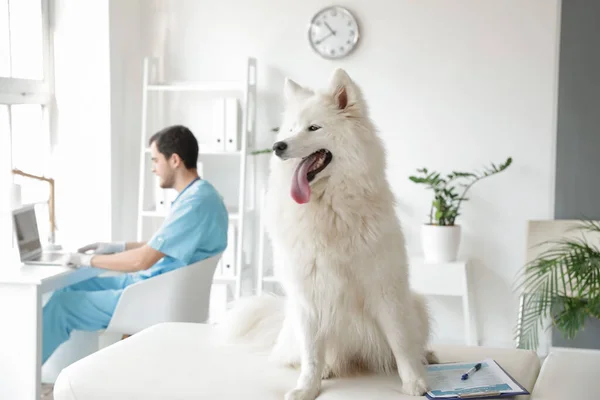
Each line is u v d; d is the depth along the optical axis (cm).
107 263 315
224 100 443
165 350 231
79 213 433
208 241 330
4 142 389
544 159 427
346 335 207
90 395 200
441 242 415
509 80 429
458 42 433
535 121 427
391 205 205
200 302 326
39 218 427
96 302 321
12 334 290
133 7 460
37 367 290
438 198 422
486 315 441
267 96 461
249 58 436
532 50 424
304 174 200
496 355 233
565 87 420
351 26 443
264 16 457
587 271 276
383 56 443
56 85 432
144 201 476
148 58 455
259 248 454
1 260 328
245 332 239
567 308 306
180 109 477
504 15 426
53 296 327
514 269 434
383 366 213
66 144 432
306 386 194
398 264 202
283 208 206
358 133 202
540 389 192
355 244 197
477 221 439
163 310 314
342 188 198
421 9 436
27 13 409
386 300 201
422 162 444
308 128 204
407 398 189
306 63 455
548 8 420
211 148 447
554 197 427
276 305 244
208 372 210
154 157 339
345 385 202
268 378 207
